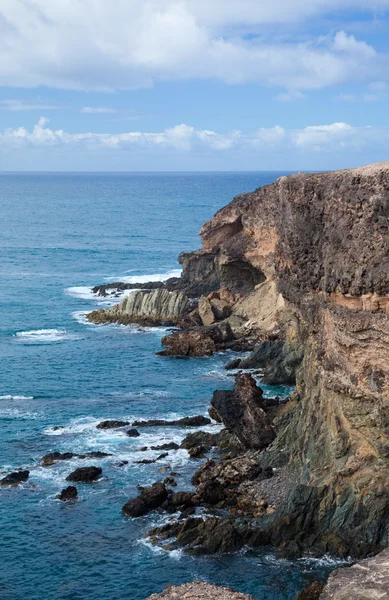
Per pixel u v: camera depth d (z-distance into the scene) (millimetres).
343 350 40469
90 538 41938
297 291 47438
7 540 41719
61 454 52406
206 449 53375
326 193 43156
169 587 33562
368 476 39125
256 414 52531
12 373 72625
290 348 67750
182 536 41125
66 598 36750
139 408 63062
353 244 39719
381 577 29797
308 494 40750
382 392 38188
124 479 48969
